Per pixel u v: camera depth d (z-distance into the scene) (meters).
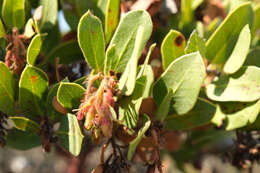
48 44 0.30
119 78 0.26
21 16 0.27
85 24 0.25
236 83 0.27
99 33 0.26
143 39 0.25
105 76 0.24
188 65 0.25
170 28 0.32
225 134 0.35
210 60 0.28
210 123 0.31
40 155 0.76
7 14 0.27
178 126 0.28
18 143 0.29
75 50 0.30
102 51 0.26
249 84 0.27
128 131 0.25
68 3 0.30
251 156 0.29
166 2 0.32
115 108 0.25
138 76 0.25
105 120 0.23
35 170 0.74
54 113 0.27
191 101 0.25
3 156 0.74
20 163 0.74
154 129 0.26
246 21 0.27
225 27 0.27
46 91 0.26
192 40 0.26
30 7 0.29
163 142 0.27
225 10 0.35
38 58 0.30
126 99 0.25
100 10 0.30
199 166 0.40
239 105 0.28
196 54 0.25
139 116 0.26
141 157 0.33
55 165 0.74
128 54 0.25
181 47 0.26
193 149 0.40
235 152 0.30
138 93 0.25
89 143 0.33
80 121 0.26
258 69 0.26
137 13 0.25
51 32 0.30
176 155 0.41
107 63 0.25
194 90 0.25
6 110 0.26
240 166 0.30
